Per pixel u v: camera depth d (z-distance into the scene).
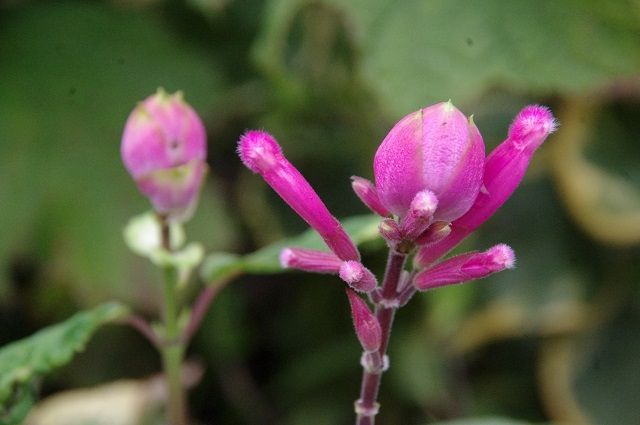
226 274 0.43
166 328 0.42
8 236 0.57
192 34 0.63
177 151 0.41
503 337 0.66
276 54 0.55
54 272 0.58
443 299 0.59
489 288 0.65
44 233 0.58
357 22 0.54
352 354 0.62
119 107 0.60
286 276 0.63
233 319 0.61
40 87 0.60
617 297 0.66
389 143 0.32
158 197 0.41
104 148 0.59
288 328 0.64
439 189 0.32
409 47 0.54
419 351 0.61
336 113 0.61
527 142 0.33
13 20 0.62
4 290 0.56
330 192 0.63
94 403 0.55
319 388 0.63
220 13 0.61
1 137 0.59
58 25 0.62
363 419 0.35
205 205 0.58
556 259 0.67
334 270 0.34
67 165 0.59
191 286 0.57
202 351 0.61
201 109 0.61
